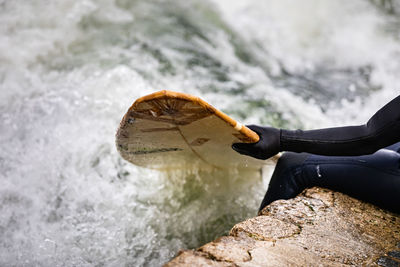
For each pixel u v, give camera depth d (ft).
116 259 29.96
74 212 32.68
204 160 32.65
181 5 74.79
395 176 25.38
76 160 36.58
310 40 70.08
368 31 72.18
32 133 38.55
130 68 52.06
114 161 37.11
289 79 59.36
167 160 32.89
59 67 50.37
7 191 33.24
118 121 40.14
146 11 70.03
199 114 22.94
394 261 21.30
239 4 78.74
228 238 21.77
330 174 27.04
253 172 36.04
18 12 60.18
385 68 62.08
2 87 44.91
